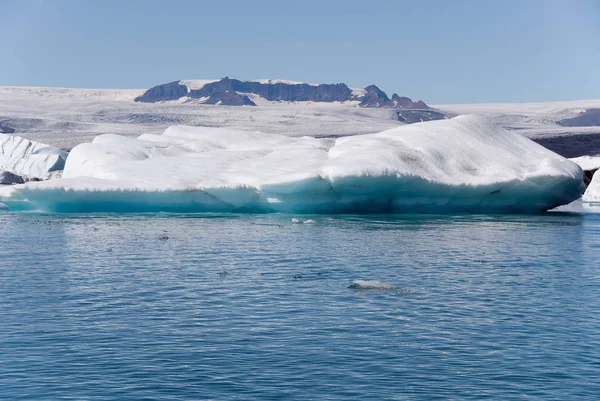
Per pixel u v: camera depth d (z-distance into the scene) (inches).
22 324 587.8
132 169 1755.7
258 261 925.8
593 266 889.5
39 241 1148.5
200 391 438.6
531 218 1582.2
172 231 1294.3
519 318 611.2
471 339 546.9
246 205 1657.2
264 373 470.0
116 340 542.3
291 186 1547.7
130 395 431.8
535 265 897.5
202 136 2066.9
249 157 1835.6
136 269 861.8
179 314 623.8
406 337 552.4
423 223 1448.1
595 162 2608.3
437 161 1643.7
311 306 653.9
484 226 1389.0
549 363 491.2
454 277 808.3
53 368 478.0
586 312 633.6
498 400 427.2
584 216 1649.9
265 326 582.6
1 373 467.8
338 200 1610.5
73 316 616.1
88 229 1334.9
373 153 1624.0
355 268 869.8
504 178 1598.2
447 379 460.4
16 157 3048.7
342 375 466.9
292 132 7204.7
